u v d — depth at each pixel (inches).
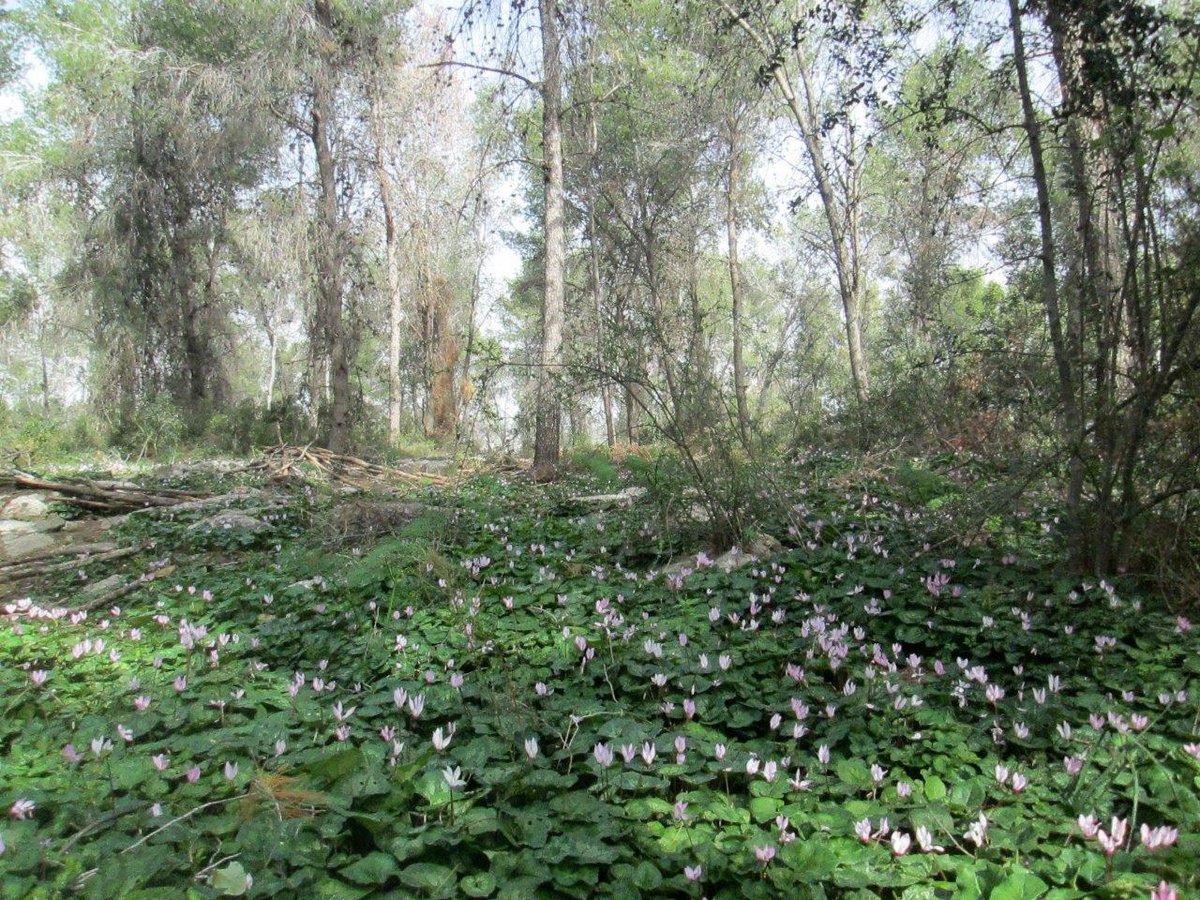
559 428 540.7
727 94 699.4
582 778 129.8
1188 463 190.2
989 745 135.1
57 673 186.4
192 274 1163.9
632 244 1179.3
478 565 256.8
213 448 978.7
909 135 450.9
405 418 1295.5
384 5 799.1
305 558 287.7
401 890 97.0
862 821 108.7
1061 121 206.4
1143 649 168.9
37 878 98.3
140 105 951.6
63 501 462.3
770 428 381.4
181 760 134.1
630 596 222.4
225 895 92.8
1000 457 255.0
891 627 190.9
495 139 674.8
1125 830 109.0
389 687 166.9
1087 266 202.4
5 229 1008.9
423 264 1053.8
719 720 147.9
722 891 101.6
